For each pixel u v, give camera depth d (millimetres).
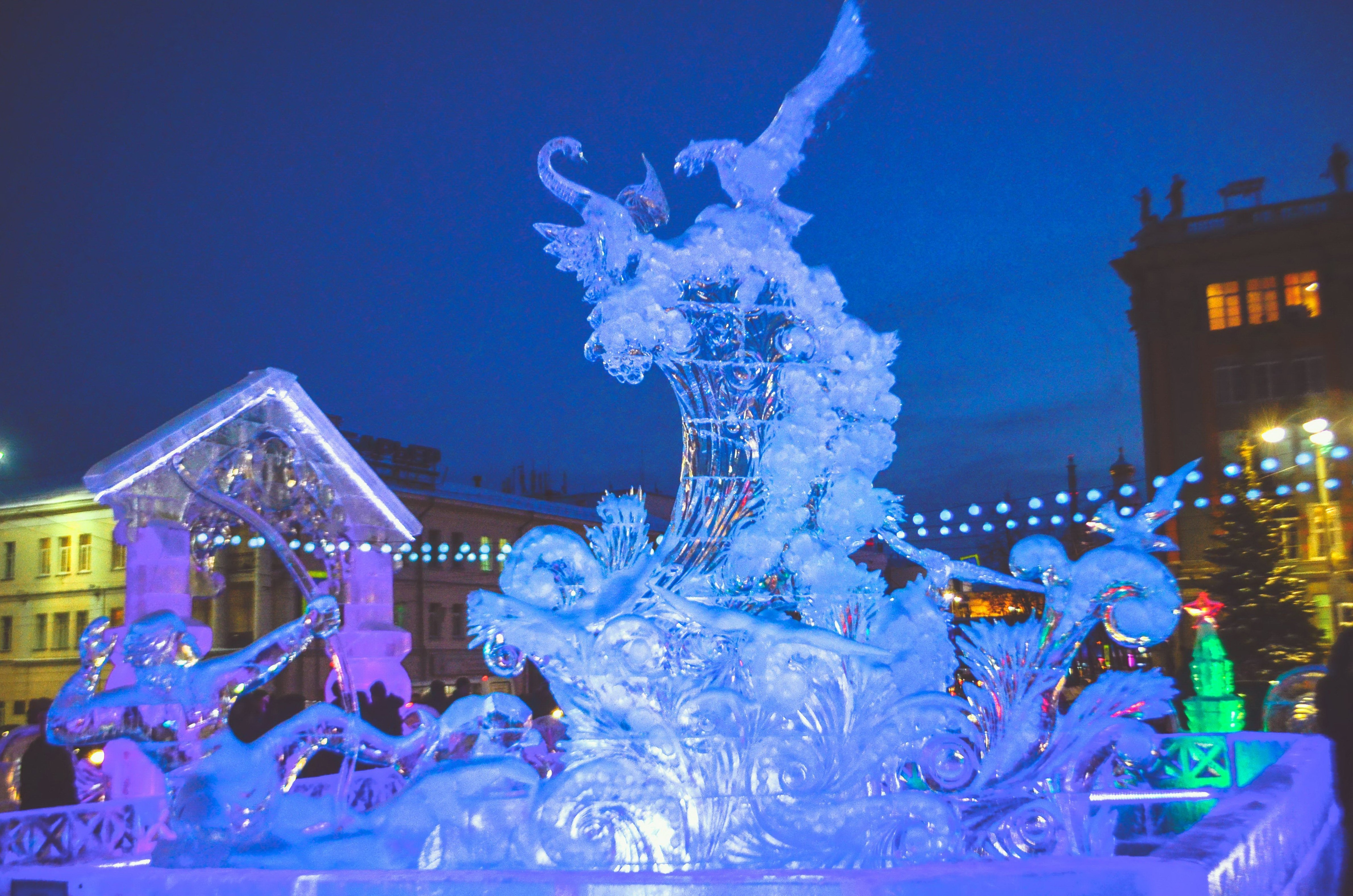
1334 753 5883
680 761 4895
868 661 5137
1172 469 36000
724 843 4234
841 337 5859
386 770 7164
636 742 4957
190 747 4484
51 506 39188
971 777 5062
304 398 12594
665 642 5094
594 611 5215
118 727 4453
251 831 4355
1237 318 36188
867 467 5883
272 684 33969
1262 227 35906
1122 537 5516
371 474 13812
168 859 4312
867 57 6055
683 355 5668
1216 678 14883
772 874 2633
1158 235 37406
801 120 5988
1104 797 5137
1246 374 35719
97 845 5973
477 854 4266
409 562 41281
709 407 5723
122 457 10930
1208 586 29281
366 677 14055
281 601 37188
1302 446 34375
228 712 4762
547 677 5223
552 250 5875
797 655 5102
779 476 5586
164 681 4508
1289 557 32906
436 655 41750
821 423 5707
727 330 5746
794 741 4938
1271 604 27828
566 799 4238
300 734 4719
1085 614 5340
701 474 5688
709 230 5746
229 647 36406
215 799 4367
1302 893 3750
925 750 5035
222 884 3150
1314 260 35219
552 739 6016
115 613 37500
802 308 5828
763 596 5605
